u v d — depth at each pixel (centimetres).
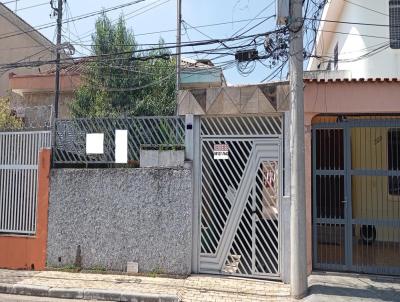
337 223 761
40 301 667
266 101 755
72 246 820
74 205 827
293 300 635
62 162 862
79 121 871
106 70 1767
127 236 793
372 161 816
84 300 673
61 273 796
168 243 773
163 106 1755
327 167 775
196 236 780
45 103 1892
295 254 648
